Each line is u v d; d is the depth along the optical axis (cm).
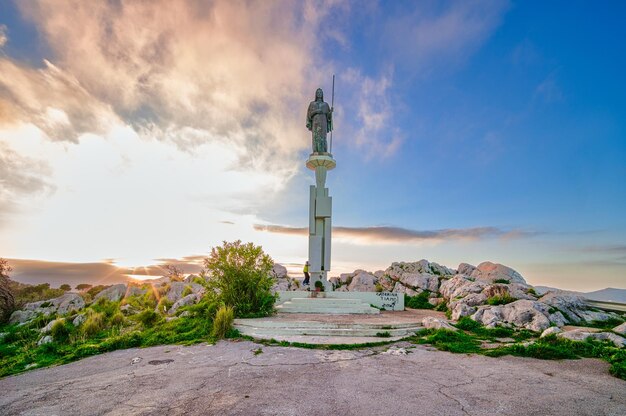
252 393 566
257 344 955
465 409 497
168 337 1056
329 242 1909
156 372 715
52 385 659
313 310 1480
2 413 521
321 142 2030
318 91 2114
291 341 975
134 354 895
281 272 2489
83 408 528
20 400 577
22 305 1933
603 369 705
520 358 791
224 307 1147
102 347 945
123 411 509
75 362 843
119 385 635
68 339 1097
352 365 738
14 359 916
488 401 528
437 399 535
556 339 930
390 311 1709
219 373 689
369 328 1103
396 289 2292
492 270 2092
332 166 2002
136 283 2559
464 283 1819
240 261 1347
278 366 734
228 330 1066
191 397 555
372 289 2362
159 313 1509
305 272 2003
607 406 512
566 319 1235
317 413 482
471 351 857
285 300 1711
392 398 539
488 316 1204
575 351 838
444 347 886
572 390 578
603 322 1209
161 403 534
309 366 732
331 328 1103
